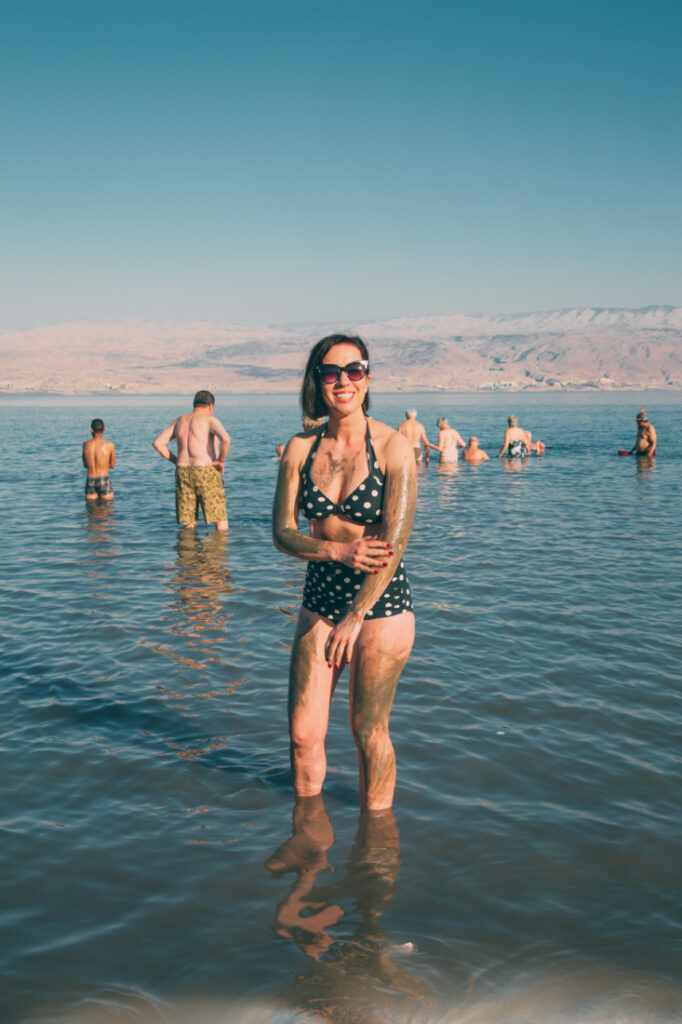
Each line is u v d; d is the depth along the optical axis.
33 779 4.22
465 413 66.88
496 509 14.41
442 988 2.65
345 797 4.02
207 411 12.40
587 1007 2.56
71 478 20.58
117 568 9.60
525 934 2.94
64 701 5.30
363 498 3.56
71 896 3.20
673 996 2.61
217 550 10.76
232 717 5.04
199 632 6.88
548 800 3.99
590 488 17.47
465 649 6.42
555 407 84.31
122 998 2.61
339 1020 2.50
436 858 3.47
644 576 9.07
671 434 37.75
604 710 5.14
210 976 2.72
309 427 6.61
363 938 2.92
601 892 3.21
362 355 3.60
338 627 3.47
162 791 4.09
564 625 7.10
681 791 4.08
